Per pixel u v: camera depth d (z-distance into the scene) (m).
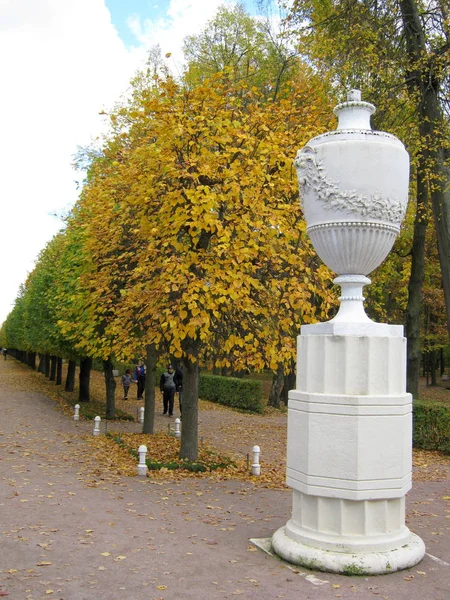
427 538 6.48
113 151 15.49
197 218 9.47
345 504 5.38
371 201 5.56
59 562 5.39
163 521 6.91
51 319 24.19
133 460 11.45
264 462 12.20
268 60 23.69
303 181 5.86
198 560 5.48
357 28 14.20
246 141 10.09
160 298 10.14
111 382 20.47
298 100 12.48
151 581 4.93
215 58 25.06
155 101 9.94
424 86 14.16
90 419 19.81
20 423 17.59
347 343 5.50
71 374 30.52
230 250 9.24
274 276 10.41
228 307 9.81
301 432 5.60
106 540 6.07
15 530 6.36
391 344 5.58
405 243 20.28
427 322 29.72
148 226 10.29
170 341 10.52
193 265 9.93
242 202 9.67
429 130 14.27
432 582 5.00
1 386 35.09
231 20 26.02
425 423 14.12
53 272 24.69
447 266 14.00
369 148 5.55
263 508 7.77
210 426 18.52
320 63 15.67
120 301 12.26
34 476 9.49
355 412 5.35
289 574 5.12
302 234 10.26
